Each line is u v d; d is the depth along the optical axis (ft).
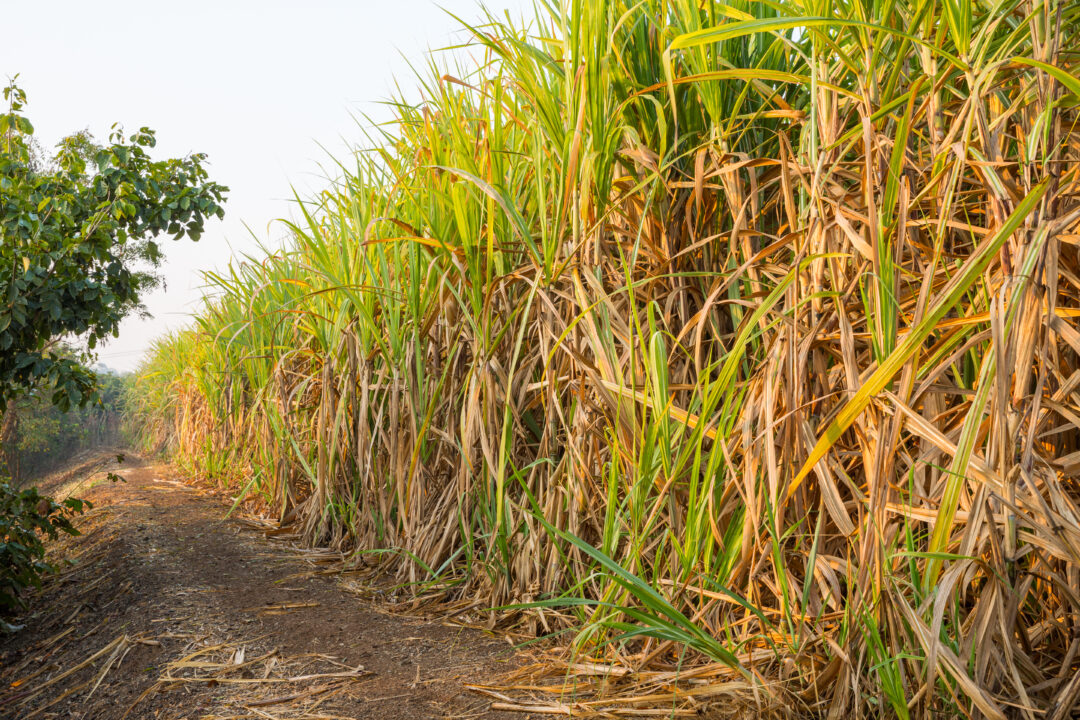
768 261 5.82
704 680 5.18
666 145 6.32
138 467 43.88
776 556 4.71
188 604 8.54
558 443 7.31
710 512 5.17
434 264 8.37
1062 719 3.69
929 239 5.53
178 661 6.68
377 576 9.46
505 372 8.06
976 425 3.76
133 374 62.54
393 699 5.56
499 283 7.78
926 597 3.96
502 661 6.23
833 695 4.47
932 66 4.39
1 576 9.48
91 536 15.42
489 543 7.63
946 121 5.19
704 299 6.46
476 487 8.15
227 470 20.88
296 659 6.58
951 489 3.84
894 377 4.58
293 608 8.23
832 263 4.92
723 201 6.40
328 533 11.84
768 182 5.89
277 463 14.08
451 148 8.21
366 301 10.21
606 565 4.99
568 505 6.72
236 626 7.63
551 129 6.70
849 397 4.58
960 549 3.92
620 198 6.52
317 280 11.80
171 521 15.17
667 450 5.49
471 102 8.79
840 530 5.09
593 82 6.21
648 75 6.61
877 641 4.11
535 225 8.07
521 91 7.39
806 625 4.99
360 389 10.91
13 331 12.41
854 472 5.40
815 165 4.86
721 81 6.05
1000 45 4.78
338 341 11.05
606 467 6.53
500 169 7.88
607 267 6.93
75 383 12.70
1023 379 3.76
